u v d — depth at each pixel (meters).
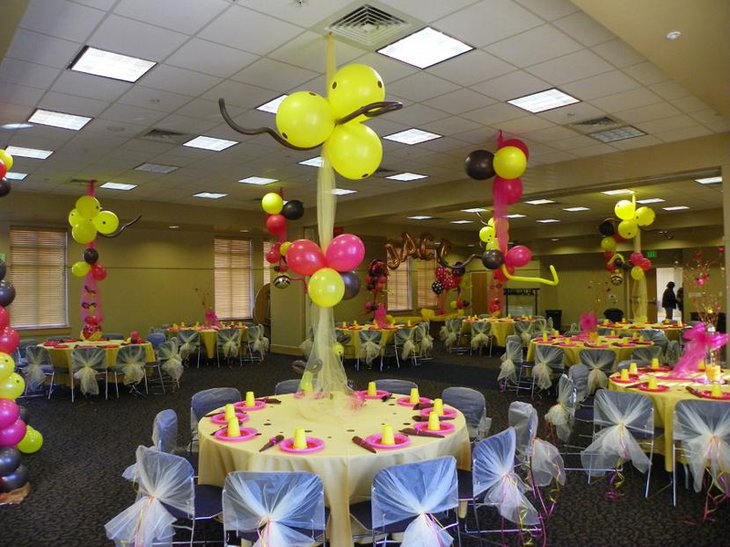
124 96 4.91
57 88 4.68
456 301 15.88
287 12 3.45
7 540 3.38
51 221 10.26
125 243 11.67
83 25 3.56
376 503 2.43
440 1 3.34
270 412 3.62
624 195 10.46
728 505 3.74
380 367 10.12
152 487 2.71
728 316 6.12
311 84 4.70
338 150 3.30
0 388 4.03
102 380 8.65
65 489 4.19
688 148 6.55
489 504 2.94
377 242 15.59
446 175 8.64
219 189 9.48
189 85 4.68
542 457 3.47
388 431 2.83
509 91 4.93
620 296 16.94
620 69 4.43
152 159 7.23
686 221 12.75
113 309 11.45
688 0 2.85
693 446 3.48
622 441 3.73
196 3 3.32
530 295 17.94
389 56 4.16
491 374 9.28
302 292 11.84
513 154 5.78
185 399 7.46
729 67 3.76
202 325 11.45
